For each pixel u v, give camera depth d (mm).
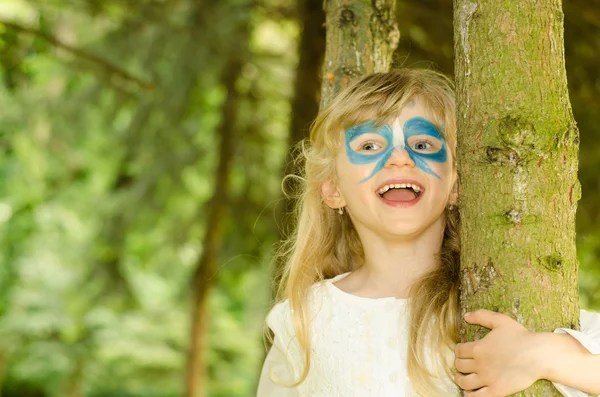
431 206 2127
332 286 2326
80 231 13000
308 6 5547
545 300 1690
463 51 1771
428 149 2150
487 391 1717
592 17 5055
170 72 6859
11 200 12773
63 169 9930
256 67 6980
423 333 2074
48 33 4648
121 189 8492
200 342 8836
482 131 1729
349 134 2195
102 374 13242
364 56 2520
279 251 3264
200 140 8453
